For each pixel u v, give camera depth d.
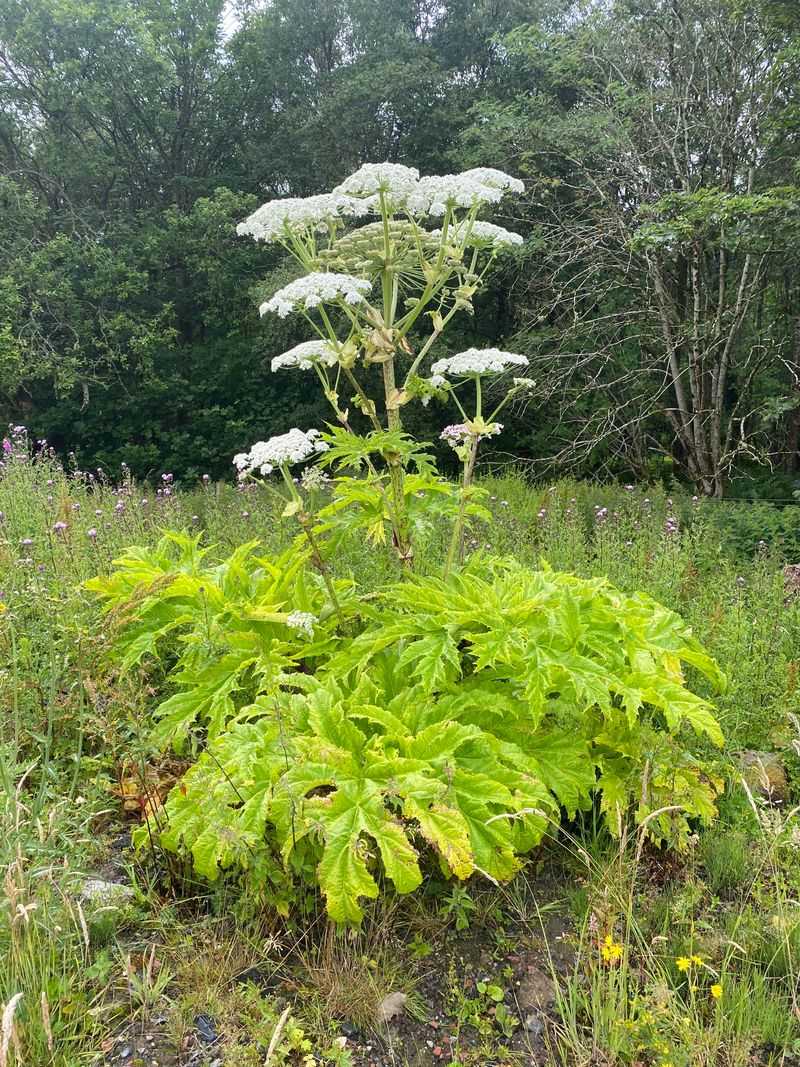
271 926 2.59
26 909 2.10
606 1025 2.26
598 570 5.79
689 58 10.71
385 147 16.39
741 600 4.94
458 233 3.64
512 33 11.90
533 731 3.05
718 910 2.85
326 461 3.32
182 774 3.24
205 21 17.84
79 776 3.16
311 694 2.88
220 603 3.62
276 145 18.03
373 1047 2.29
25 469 7.40
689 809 2.92
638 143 11.14
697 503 9.41
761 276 11.00
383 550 4.81
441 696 3.21
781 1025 2.34
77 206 17.78
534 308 13.55
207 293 17.19
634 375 11.95
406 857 2.36
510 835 2.54
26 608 3.84
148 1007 2.32
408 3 16.84
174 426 17.73
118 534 5.60
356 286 3.29
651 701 2.99
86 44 16.14
